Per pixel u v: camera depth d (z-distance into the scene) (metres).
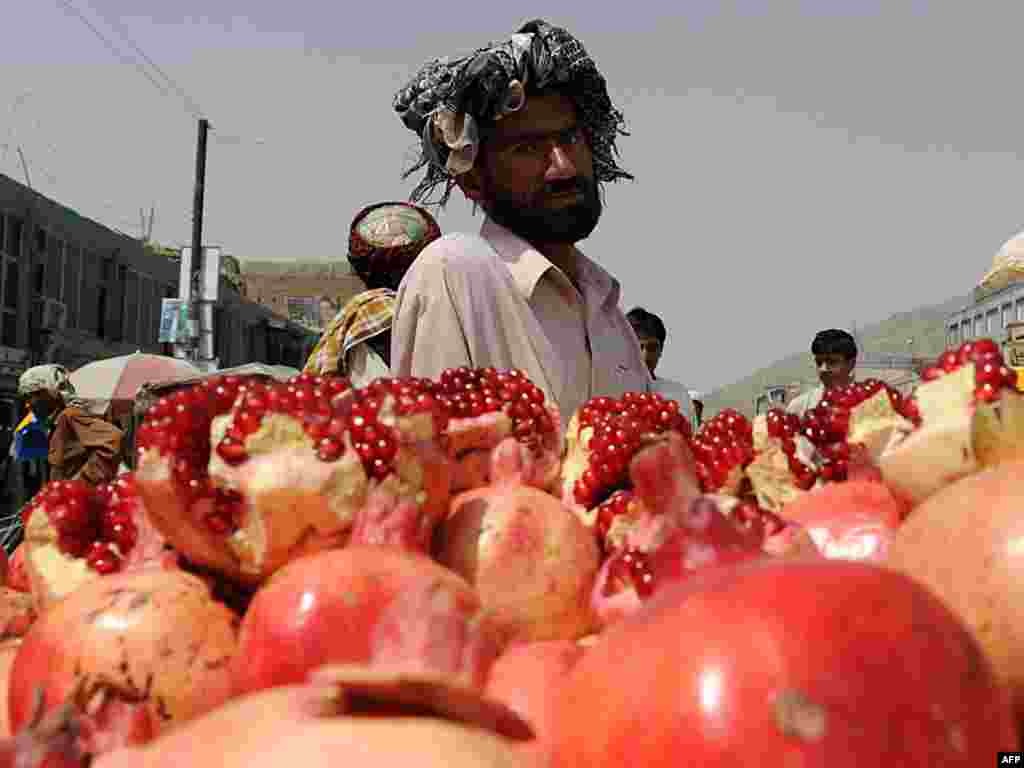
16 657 1.10
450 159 2.55
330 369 3.07
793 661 0.67
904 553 1.01
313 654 0.90
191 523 1.08
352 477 1.08
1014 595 0.89
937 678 0.67
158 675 1.02
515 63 2.43
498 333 2.42
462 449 1.32
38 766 0.78
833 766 0.64
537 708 0.82
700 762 0.66
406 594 0.87
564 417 2.47
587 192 2.60
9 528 3.07
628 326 2.83
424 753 0.68
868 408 1.43
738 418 1.53
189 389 1.20
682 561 0.87
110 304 21.45
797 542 1.13
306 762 0.68
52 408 8.98
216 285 18.34
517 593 1.17
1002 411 1.14
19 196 17.17
